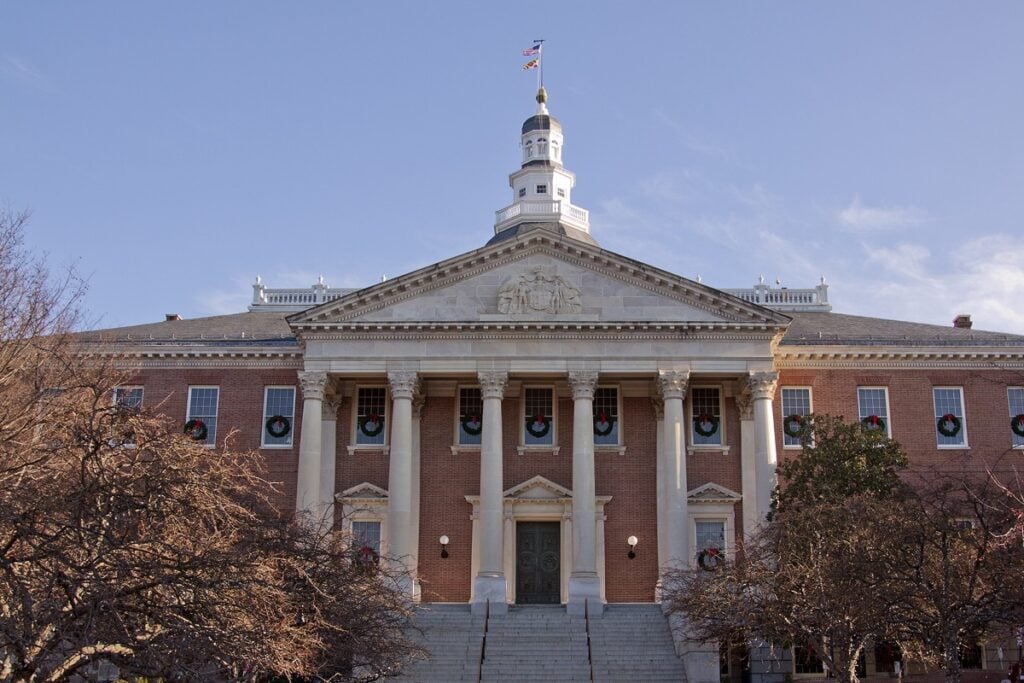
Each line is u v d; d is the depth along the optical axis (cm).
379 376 5450
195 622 2169
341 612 2867
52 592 2152
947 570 3303
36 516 2205
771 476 5106
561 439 5622
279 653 2278
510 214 7588
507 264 5384
